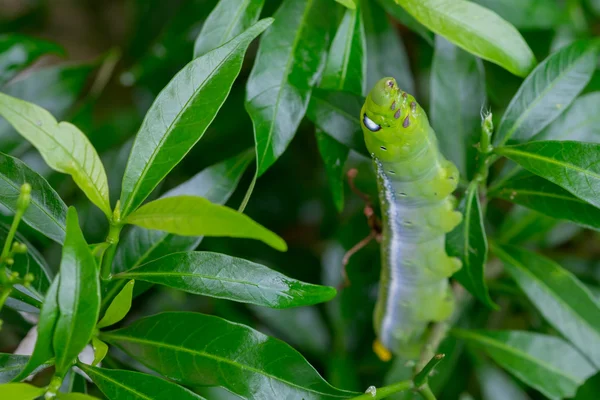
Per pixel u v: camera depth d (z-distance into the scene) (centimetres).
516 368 56
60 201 50
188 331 50
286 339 60
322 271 62
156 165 49
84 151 48
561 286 54
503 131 52
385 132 49
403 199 51
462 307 58
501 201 63
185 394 48
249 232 45
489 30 52
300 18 53
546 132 54
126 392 48
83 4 83
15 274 47
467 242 52
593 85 57
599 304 54
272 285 49
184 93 49
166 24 65
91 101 61
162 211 47
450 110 54
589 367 56
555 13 58
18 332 56
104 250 49
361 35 52
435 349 56
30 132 48
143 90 62
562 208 52
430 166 50
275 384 49
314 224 69
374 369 59
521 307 61
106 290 51
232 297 49
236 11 52
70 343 47
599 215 52
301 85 52
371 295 59
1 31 73
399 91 49
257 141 51
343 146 53
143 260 52
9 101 47
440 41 54
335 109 52
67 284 46
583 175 50
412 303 55
